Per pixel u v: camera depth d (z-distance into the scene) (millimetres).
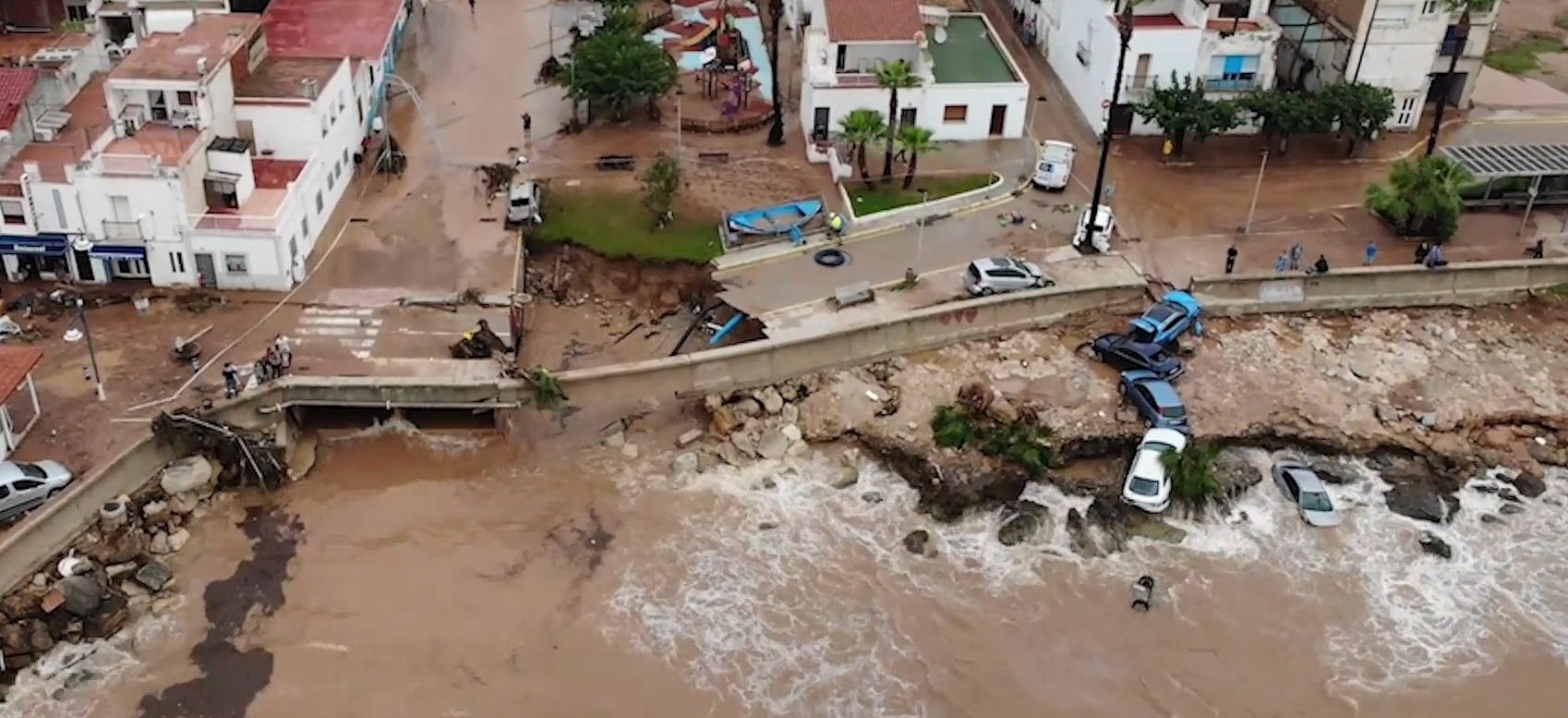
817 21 84812
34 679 47969
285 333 61594
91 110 72438
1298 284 67438
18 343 60031
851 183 75625
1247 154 80750
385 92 82938
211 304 63469
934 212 73312
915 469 58156
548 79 88250
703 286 67875
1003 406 59875
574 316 67562
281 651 49625
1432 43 79875
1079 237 70062
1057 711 48750
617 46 82250
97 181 61656
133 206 62438
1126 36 64312
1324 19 83000
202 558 53188
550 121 82688
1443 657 51219
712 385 61312
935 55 83812
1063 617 52375
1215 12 81938
